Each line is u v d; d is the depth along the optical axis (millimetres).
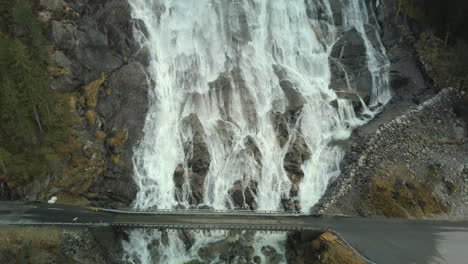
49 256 37781
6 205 42812
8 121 44156
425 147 46312
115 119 48281
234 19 53719
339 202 42719
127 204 44781
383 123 48094
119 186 45219
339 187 44031
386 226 39000
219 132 47406
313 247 37281
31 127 44312
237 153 46531
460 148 46719
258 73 51656
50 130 45875
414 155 45531
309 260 37625
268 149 47250
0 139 44312
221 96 49625
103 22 52062
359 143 47281
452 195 42719
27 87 42750
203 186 44844
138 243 40594
